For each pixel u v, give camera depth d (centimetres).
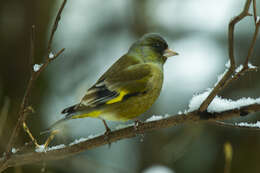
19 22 1270
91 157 1220
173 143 1122
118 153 1241
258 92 1182
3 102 1196
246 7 524
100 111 771
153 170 1078
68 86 1291
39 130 1179
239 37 1251
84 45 1371
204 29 1365
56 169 1132
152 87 827
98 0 1434
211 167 1159
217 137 1178
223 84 598
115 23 1414
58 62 1318
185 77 1274
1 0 1259
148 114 1259
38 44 1290
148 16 1420
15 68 1248
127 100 802
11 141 636
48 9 1316
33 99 1212
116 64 865
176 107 1241
